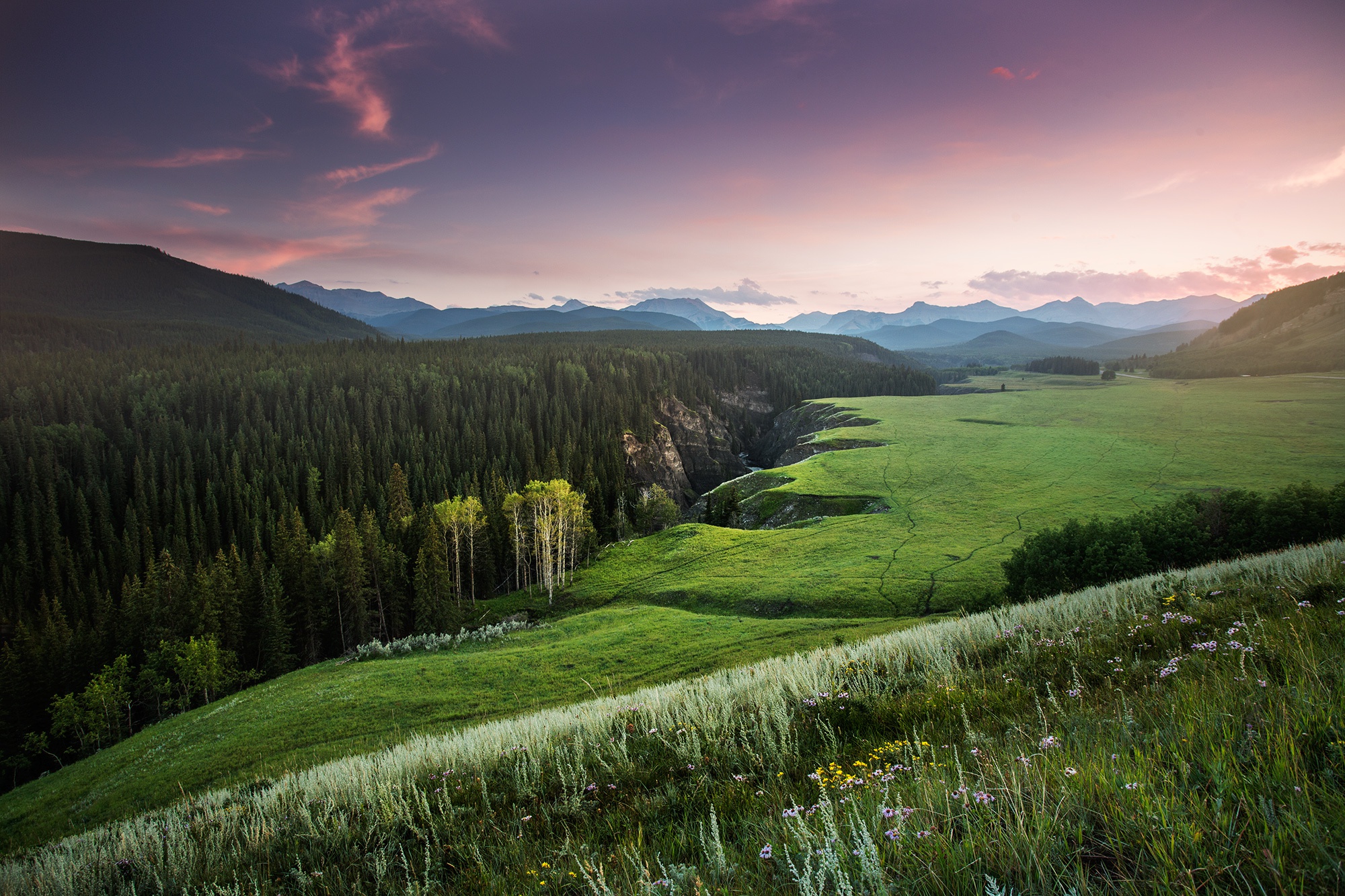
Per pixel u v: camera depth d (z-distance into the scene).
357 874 6.50
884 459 119.69
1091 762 4.50
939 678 9.56
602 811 6.99
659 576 70.81
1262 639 7.02
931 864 3.64
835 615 52.69
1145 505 81.19
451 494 121.38
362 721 37.94
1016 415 169.62
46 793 36.66
